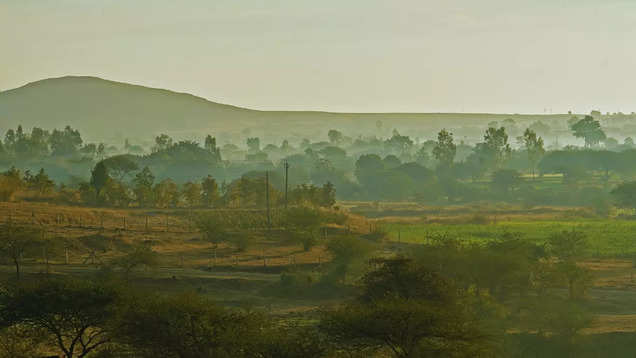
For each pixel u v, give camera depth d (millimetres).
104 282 38688
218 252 81438
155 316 32688
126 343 34500
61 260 70062
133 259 61844
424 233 107438
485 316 49531
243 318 34594
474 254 60812
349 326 32875
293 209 98188
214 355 32031
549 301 56844
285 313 52938
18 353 35438
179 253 79562
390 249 88812
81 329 35688
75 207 103875
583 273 60125
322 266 73812
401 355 33469
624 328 47969
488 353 33938
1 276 59469
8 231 61031
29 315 34438
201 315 33312
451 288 47219
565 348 41625
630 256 85562
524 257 63531
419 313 32750
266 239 91812
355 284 63062
